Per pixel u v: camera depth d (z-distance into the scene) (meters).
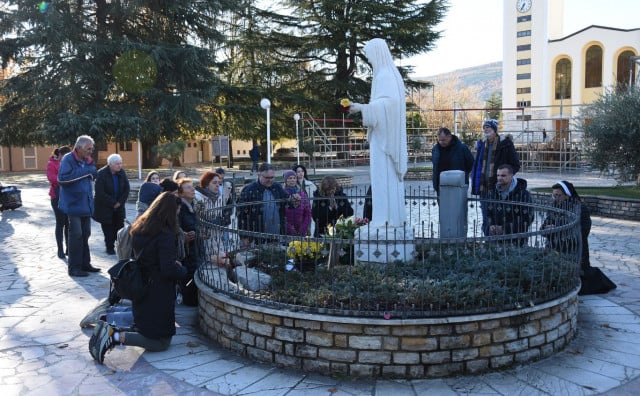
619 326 5.84
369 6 36.44
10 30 26.55
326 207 8.85
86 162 8.33
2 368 4.89
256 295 5.20
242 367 4.89
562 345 5.22
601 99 16.47
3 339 5.61
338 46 37.09
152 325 5.11
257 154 31.58
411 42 37.34
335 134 40.41
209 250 6.23
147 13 29.80
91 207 8.43
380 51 6.22
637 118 14.67
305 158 40.31
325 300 4.84
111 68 28.41
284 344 4.88
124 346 5.41
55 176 9.66
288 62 39.53
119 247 6.08
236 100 35.88
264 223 7.82
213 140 30.56
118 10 27.78
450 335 4.60
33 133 27.73
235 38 38.28
